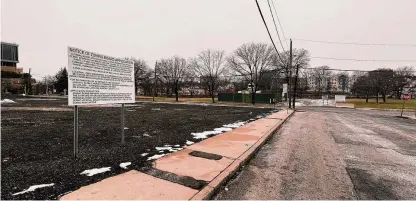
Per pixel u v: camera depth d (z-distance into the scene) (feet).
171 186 13.07
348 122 53.01
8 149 20.25
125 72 22.84
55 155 18.52
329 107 129.08
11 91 249.75
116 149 20.75
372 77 196.44
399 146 26.63
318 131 36.81
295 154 22.02
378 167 18.34
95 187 12.64
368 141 29.19
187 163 17.24
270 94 141.59
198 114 58.08
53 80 319.47
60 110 62.80
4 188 12.26
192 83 236.02
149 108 79.36
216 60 153.07
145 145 22.62
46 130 30.04
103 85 19.89
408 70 228.84
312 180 15.37
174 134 28.89
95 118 45.01
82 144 22.45
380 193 13.47
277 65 134.21
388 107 135.95
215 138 26.89
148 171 15.34
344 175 16.39
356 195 13.16
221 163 17.44
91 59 18.51
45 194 11.67
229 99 154.71
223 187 14.10
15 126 33.35
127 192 12.14
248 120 46.62
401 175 16.57
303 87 275.80
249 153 20.51
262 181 15.12
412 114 88.53
